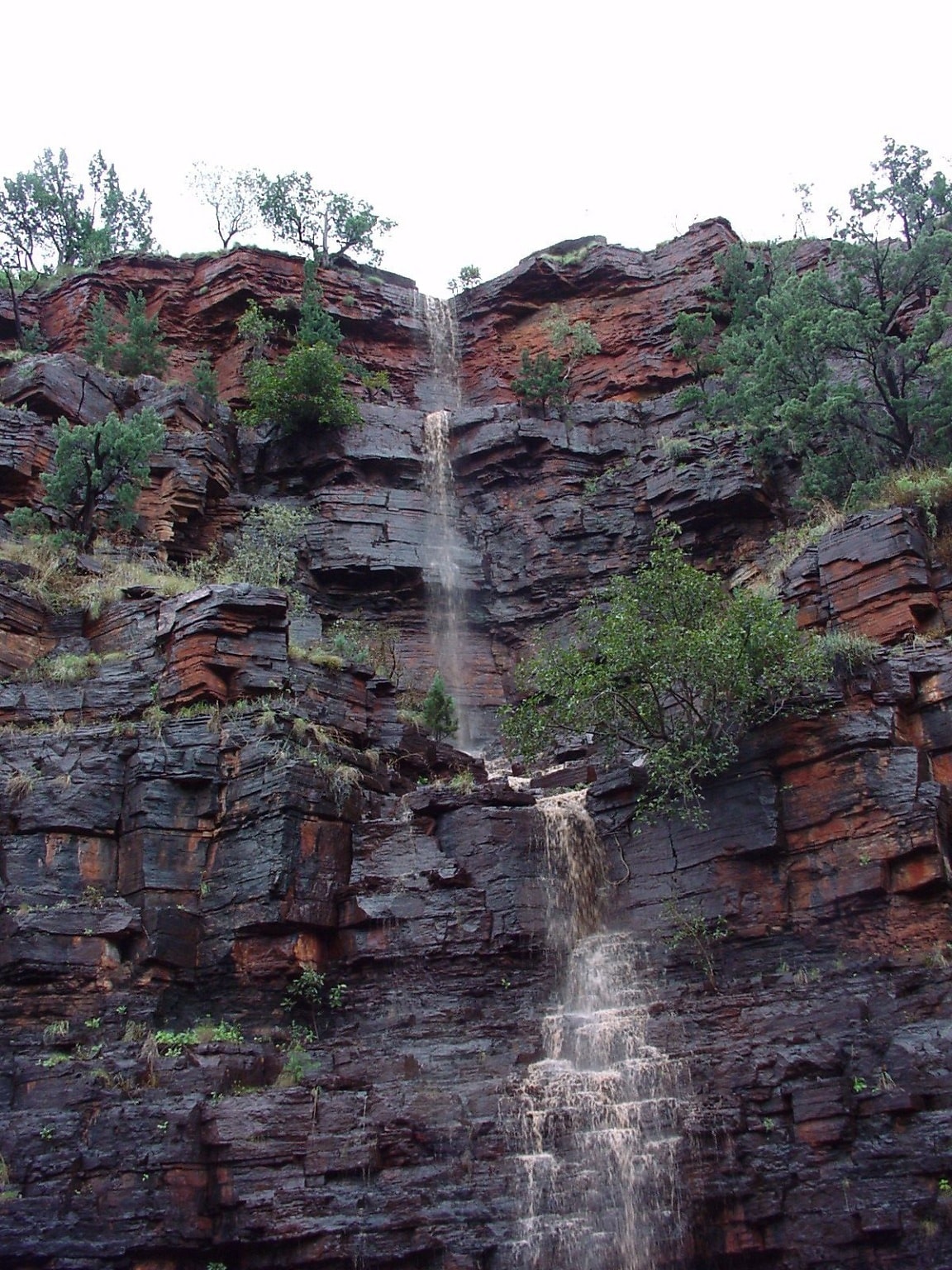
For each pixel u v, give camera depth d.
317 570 36.53
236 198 50.78
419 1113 19.20
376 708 27.34
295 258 45.59
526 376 41.12
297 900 22.11
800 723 22.53
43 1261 17.66
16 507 32.75
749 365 38.09
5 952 20.91
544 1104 19.42
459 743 35.03
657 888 22.89
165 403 37.06
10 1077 19.78
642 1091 19.55
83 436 31.50
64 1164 18.31
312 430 39.31
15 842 22.11
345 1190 18.45
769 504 35.28
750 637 22.48
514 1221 18.25
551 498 39.16
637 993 21.69
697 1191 18.39
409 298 47.06
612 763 24.47
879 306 30.80
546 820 23.58
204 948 22.12
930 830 20.67
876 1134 17.94
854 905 21.03
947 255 32.28
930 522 25.94
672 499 36.38
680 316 40.91
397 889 22.78
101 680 25.38
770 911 21.70
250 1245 18.14
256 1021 21.52
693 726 23.00
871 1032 18.94
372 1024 21.62
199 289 44.66
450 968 22.09
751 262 44.12
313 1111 19.12
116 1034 20.77
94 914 21.62
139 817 22.75
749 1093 18.91
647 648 22.92
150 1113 18.80
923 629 24.84
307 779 23.11
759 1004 20.17
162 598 26.62
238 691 24.81
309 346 40.72
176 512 34.84
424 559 37.59
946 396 29.28
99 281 44.41
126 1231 17.89
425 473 40.16
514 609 37.84
